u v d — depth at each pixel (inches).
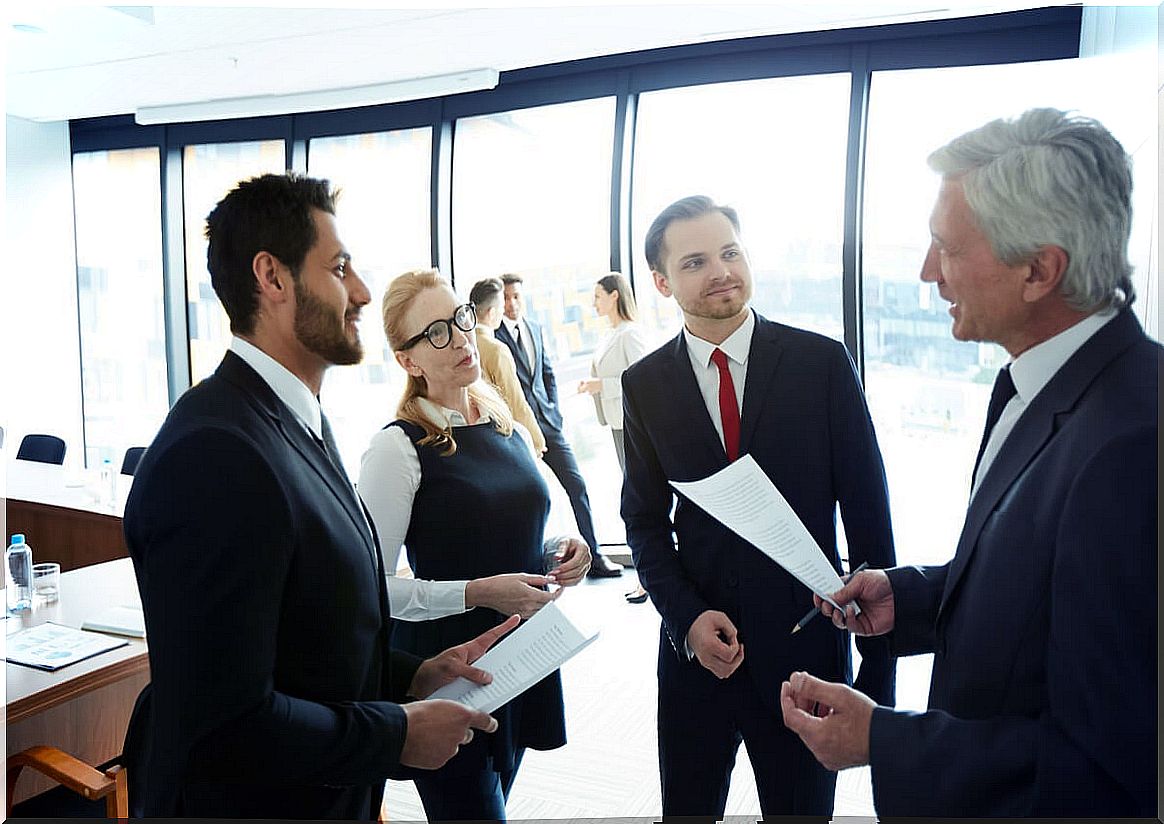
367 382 244.2
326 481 48.2
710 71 187.0
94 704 90.3
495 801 69.0
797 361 69.9
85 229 276.8
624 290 187.8
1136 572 33.2
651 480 75.3
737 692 68.7
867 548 68.7
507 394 176.9
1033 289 39.8
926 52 169.8
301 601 44.6
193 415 43.7
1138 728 32.9
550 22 166.6
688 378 71.8
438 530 69.7
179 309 268.2
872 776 39.9
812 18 164.2
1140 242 73.3
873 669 68.0
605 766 114.3
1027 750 35.8
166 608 40.3
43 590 99.7
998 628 39.0
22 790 84.9
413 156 229.9
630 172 199.2
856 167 177.3
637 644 157.0
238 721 40.5
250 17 163.2
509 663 57.4
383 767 45.4
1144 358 37.8
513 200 217.2
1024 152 38.9
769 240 188.2
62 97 227.9
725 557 69.2
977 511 42.3
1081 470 35.2
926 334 180.7
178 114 232.7
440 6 157.9
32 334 266.2
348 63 193.9
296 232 47.6
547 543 77.4
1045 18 158.6
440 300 70.9
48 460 202.8
